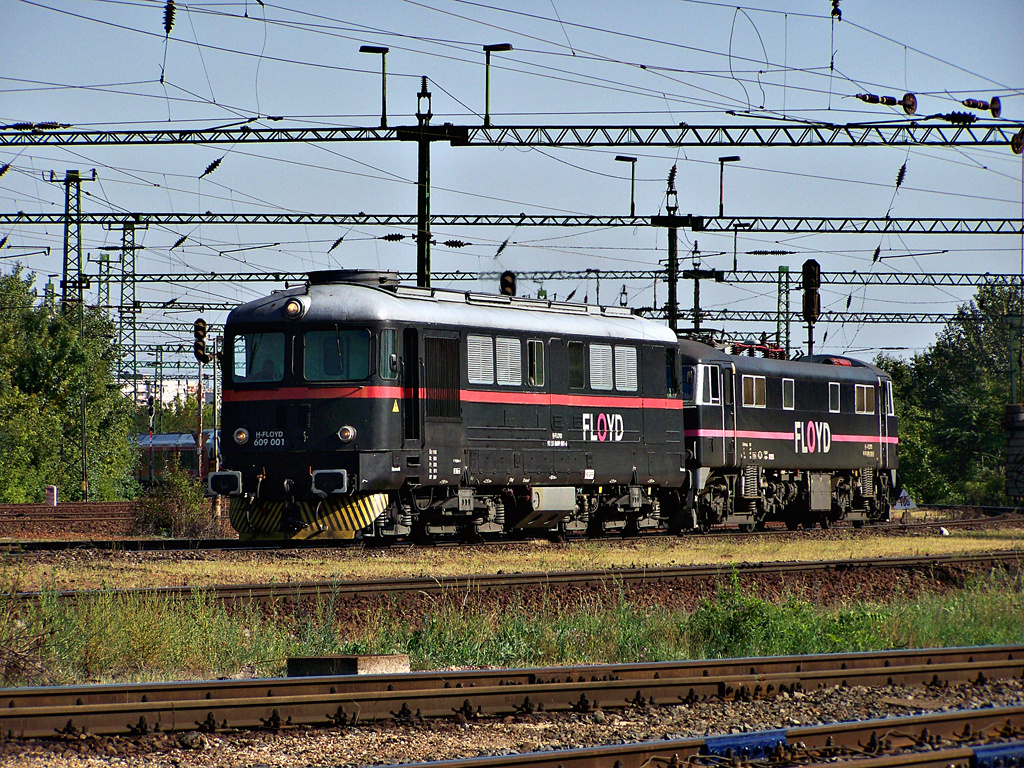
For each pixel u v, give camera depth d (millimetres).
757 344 122062
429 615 53344
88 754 30859
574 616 56719
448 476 82688
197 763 30578
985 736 33312
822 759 31188
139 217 143125
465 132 112875
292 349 79625
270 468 79938
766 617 53250
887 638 54156
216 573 67250
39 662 42562
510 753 32312
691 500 107312
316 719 34688
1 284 194250
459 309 85062
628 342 98125
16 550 75438
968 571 76500
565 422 91688
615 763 29609
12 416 180500
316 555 77062
